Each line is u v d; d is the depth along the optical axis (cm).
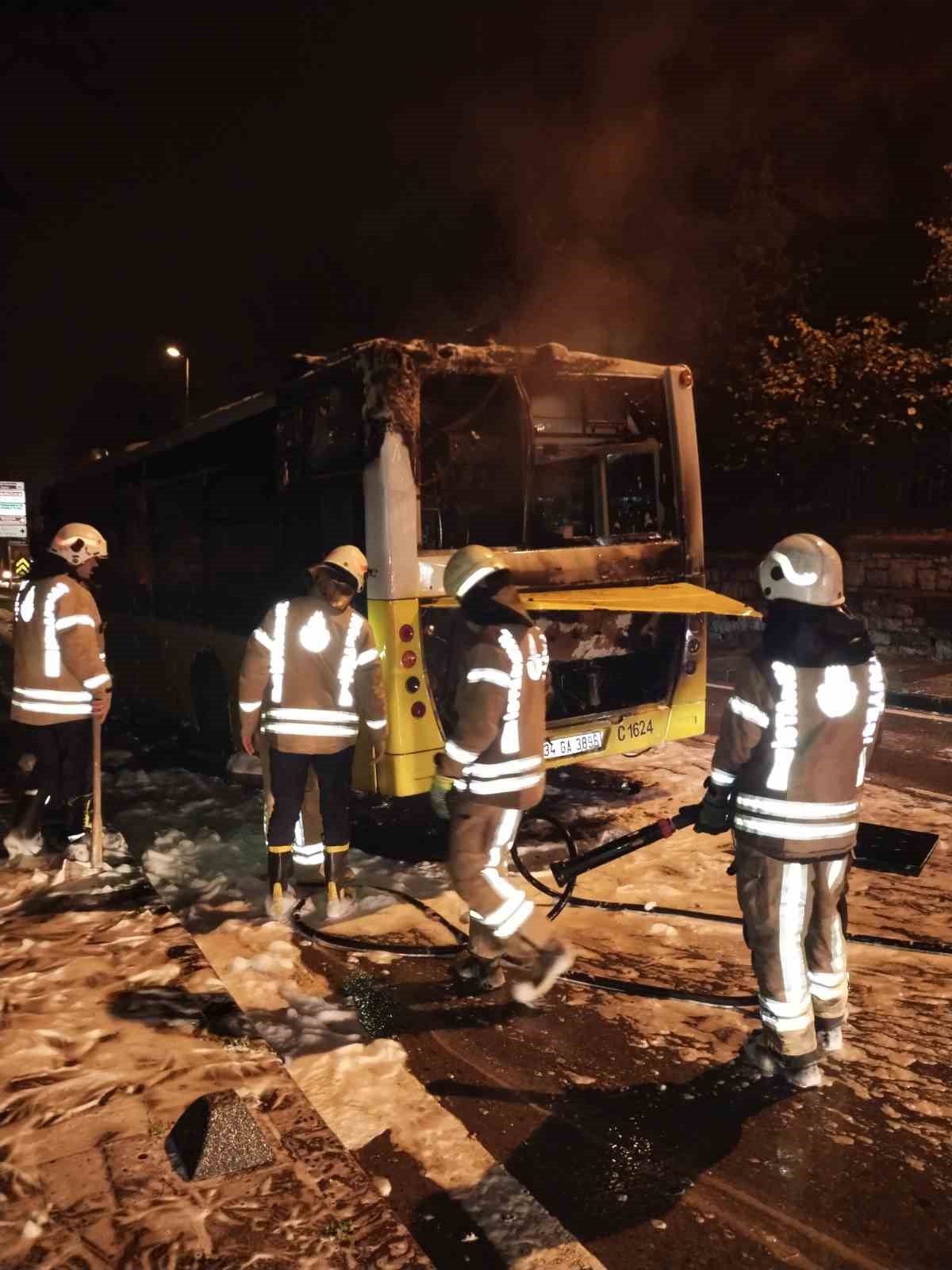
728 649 1551
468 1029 390
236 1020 367
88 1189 271
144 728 1052
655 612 610
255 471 704
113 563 1079
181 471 859
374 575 561
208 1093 318
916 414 1359
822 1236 273
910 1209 283
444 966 446
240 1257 247
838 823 328
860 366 1366
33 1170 279
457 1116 332
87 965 413
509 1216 280
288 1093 320
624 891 523
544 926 399
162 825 681
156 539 942
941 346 1385
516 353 604
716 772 334
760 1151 310
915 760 822
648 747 677
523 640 385
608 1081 351
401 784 564
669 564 679
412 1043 380
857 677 321
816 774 322
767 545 1664
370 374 557
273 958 443
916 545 1383
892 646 1410
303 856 516
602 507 693
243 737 495
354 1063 356
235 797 745
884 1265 262
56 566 545
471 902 398
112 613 1091
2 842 576
